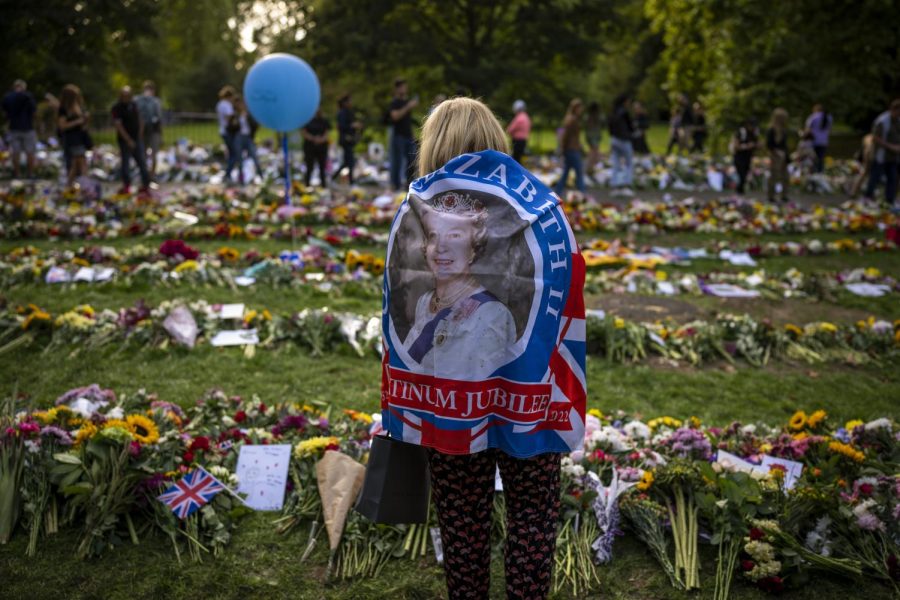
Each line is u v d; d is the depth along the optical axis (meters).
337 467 3.49
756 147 16.72
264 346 5.93
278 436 4.00
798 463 3.86
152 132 15.59
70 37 28.77
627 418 4.79
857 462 3.72
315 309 6.61
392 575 3.14
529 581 2.32
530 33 32.06
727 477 3.42
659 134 46.38
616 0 32.84
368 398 5.00
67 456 3.34
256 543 3.33
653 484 3.49
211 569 3.15
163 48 49.03
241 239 10.34
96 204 11.83
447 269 2.19
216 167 17.86
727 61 23.72
